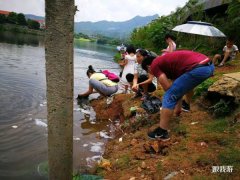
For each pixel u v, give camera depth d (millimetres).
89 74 9773
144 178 4117
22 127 6477
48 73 3053
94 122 7461
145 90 7410
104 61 23906
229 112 5461
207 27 9844
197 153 4422
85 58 25359
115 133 6691
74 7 2965
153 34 23797
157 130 4797
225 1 14227
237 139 4570
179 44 19578
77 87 11297
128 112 7160
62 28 2916
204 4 17469
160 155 4660
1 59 16344
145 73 7727
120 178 4246
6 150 5336
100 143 6090
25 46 27797
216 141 4668
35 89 10023
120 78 9930
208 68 4543
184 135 5094
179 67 4562
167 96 4656
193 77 4488
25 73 12758
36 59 18406
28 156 5207
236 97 5516
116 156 5074
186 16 20156
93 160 5258
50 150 3264
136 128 6211
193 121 5605
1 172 4609
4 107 7676
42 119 7129
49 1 2869
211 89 5988
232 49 10430
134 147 5133
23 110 7637
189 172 4016
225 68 9711
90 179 4312
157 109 6582
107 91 9070
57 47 2959
